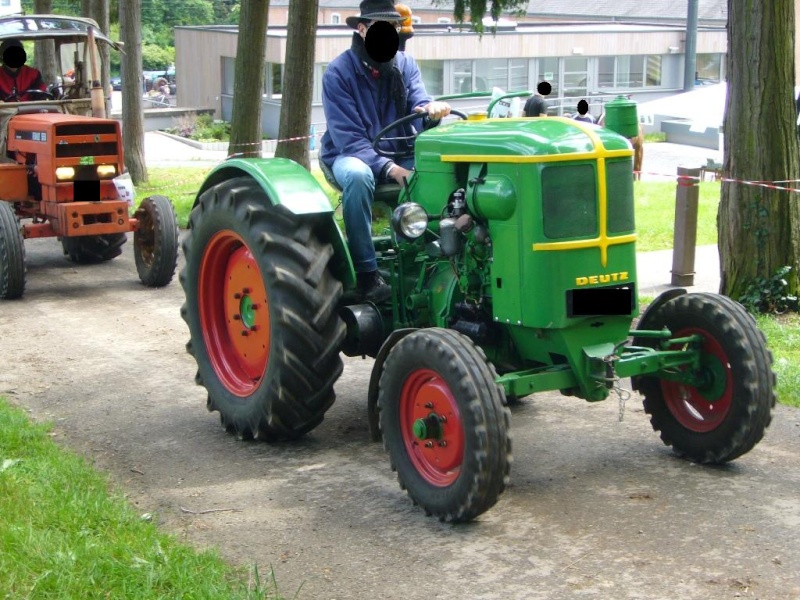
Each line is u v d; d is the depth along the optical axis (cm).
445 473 445
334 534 433
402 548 418
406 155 566
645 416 584
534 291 450
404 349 451
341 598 376
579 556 406
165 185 1769
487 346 496
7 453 512
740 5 778
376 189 544
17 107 1046
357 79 556
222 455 534
